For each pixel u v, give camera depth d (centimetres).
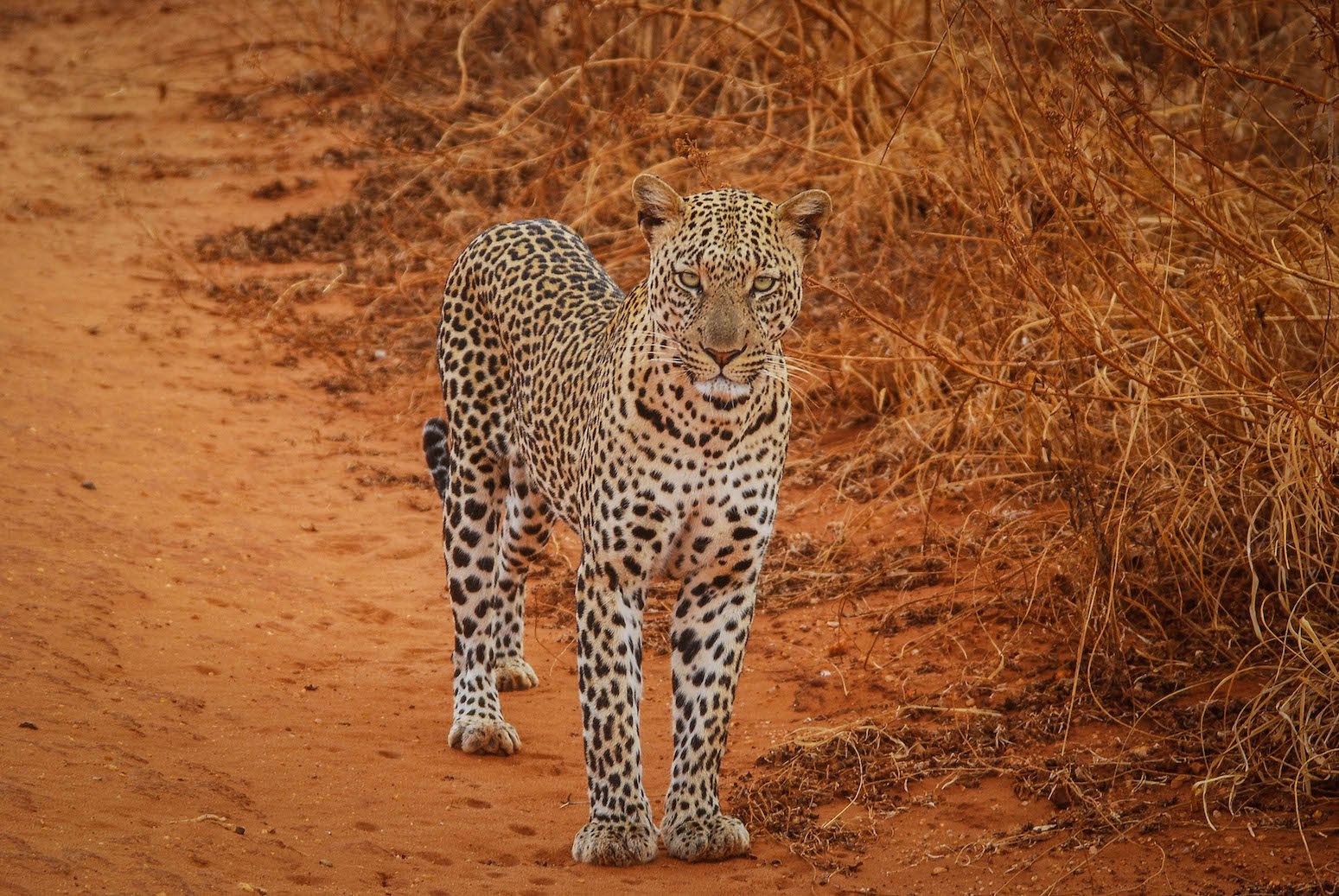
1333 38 1065
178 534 1320
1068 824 852
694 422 799
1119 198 1259
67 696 950
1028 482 1272
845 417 1553
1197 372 1085
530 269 998
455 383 1013
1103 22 1510
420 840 827
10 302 1992
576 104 1886
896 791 920
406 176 2422
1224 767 887
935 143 1545
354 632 1184
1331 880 761
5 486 1352
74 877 686
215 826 790
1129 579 1052
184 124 3020
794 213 834
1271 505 1020
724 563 836
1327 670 906
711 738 843
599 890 777
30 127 3048
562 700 1077
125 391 1695
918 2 1914
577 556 1373
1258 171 1278
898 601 1184
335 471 1552
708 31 2144
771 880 804
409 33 2941
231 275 2184
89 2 4131
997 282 1327
